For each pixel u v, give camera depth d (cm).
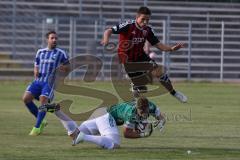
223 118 4559
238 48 9619
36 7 9856
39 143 3098
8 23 9025
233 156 2733
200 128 3894
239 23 9800
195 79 9306
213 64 9481
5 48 8988
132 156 2688
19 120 4259
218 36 9600
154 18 9775
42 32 9050
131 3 9988
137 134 2947
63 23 9100
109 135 2922
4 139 3247
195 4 10181
